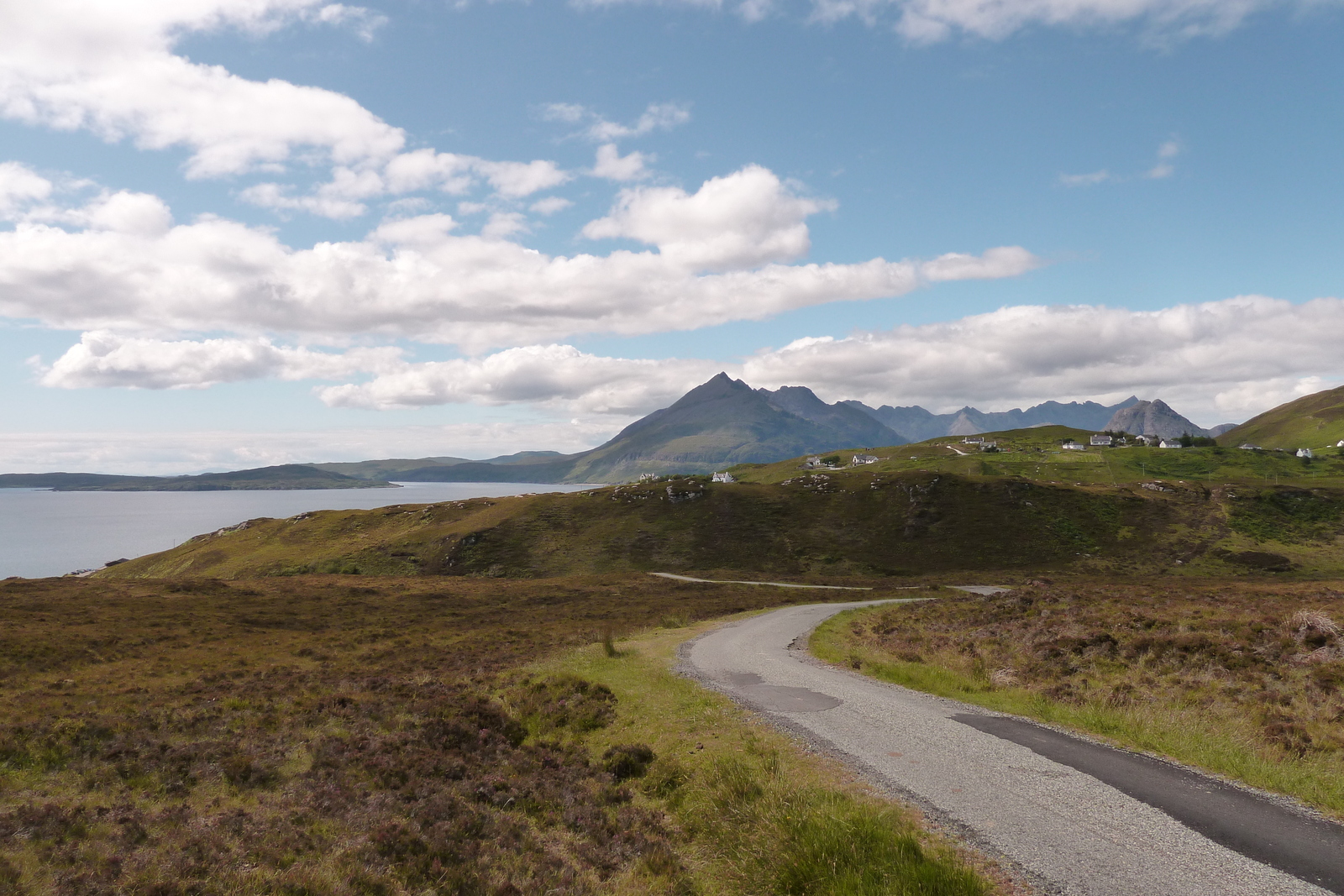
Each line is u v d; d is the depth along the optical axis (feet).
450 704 64.44
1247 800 34.55
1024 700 60.54
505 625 162.71
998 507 428.97
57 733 49.60
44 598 185.68
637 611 180.65
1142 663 71.67
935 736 47.67
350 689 75.66
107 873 27.86
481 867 31.91
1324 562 336.90
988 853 28.86
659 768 46.32
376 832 33.60
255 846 31.71
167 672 96.94
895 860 27.63
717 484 501.97
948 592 230.27
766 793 36.88
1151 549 372.38
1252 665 66.18
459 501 507.71
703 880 31.83
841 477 503.61
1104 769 39.86
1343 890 24.97
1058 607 110.01
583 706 64.03
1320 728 48.60
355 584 273.33
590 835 37.52
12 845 30.96
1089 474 636.48
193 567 415.03
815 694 63.72
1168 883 25.84
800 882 28.37
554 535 424.05
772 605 186.19
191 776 42.39
